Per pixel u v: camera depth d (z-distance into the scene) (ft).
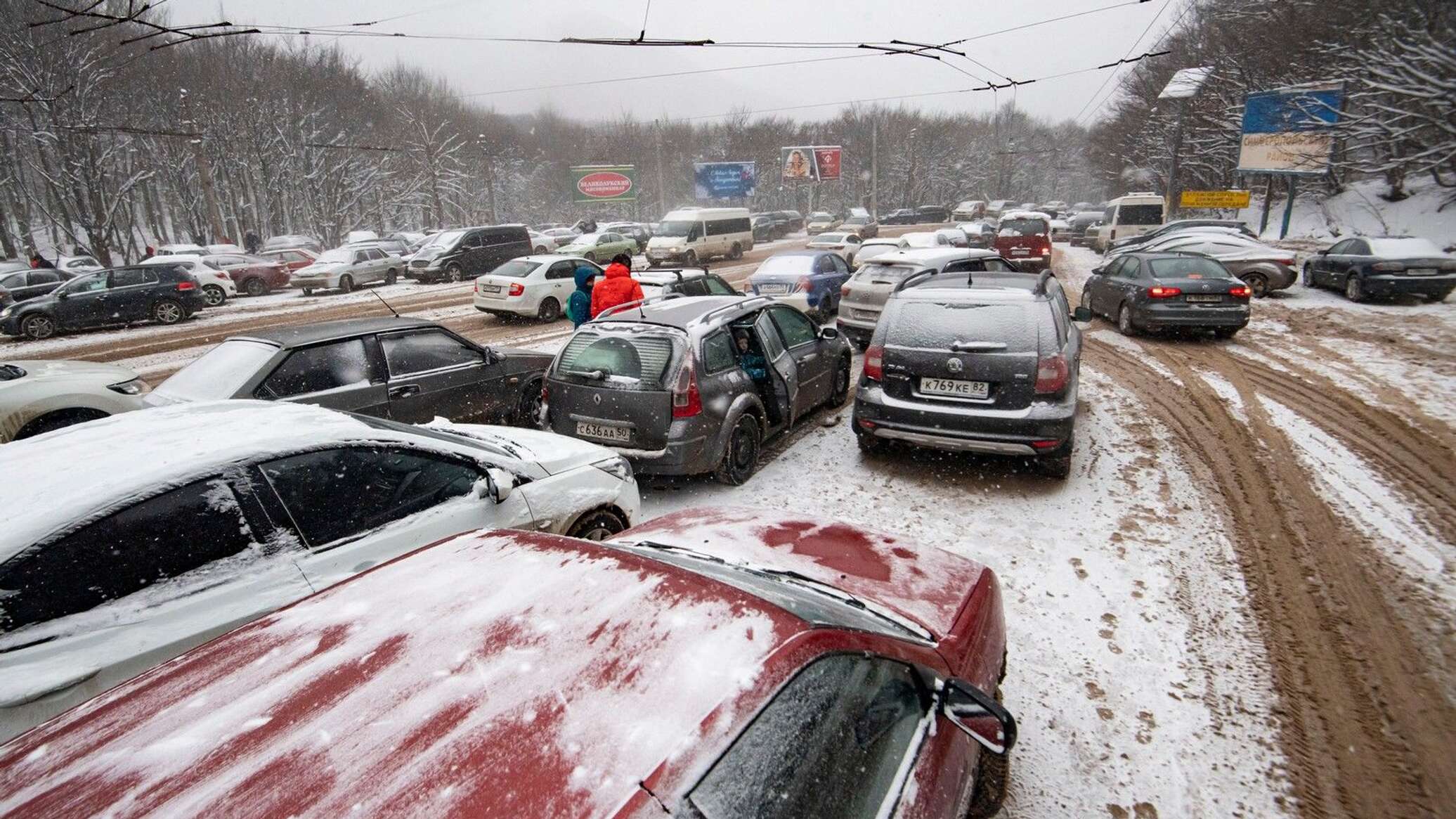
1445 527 14.97
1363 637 11.37
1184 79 101.76
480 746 4.37
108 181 95.20
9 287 63.93
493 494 10.89
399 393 18.72
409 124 156.15
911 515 16.28
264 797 4.14
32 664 6.93
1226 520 15.55
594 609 5.73
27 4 80.69
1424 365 28.37
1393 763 8.91
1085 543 14.73
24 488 7.87
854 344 35.01
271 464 9.15
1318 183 92.07
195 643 7.91
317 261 74.95
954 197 230.48
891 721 5.81
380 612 6.03
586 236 88.63
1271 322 38.88
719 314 18.53
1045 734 9.52
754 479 18.76
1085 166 258.98
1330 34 71.82
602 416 17.07
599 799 3.94
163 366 37.65
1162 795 8.54
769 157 220.43
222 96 119.85
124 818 4.10
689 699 4.65
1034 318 16.96
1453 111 49.78
